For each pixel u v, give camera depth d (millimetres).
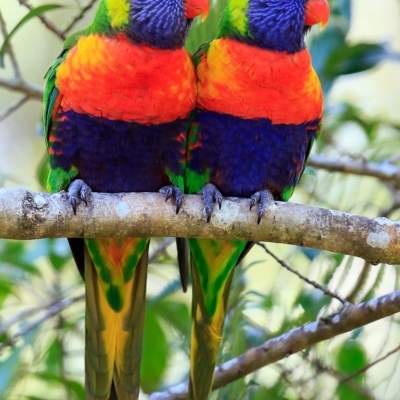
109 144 5691
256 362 5949
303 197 7969
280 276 7320
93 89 5520
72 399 6770
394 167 7230
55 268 7086
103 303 6066
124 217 5039
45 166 7125
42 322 6703
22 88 6902
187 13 5719
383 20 9844
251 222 5250
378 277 6512
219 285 6215
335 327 5664
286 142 5996
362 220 5121
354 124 8117
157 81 5527
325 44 6859
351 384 6488
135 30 5520
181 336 7230
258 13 5773
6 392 6355
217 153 5945
